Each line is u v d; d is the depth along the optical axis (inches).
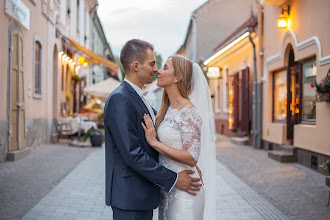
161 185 82.8
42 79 441.7
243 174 273.6
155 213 174.9
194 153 85.8
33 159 318.3
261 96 442.6
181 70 93.0
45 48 459.5
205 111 101.4
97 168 292.7
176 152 85.2
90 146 472.4
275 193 212.1
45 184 224.7
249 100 494.0
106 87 708.0
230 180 251.3
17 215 159.8
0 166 271.0
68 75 692.1
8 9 292.4
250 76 495.8
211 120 104.0
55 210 170.6
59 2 556.1
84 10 881.5
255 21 450.3
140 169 80.0
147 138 86.1
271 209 178.5
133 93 86.8
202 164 102.6
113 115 81.9
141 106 87.3
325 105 263.4
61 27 581.0
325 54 264.1
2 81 287.6
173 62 93.9
